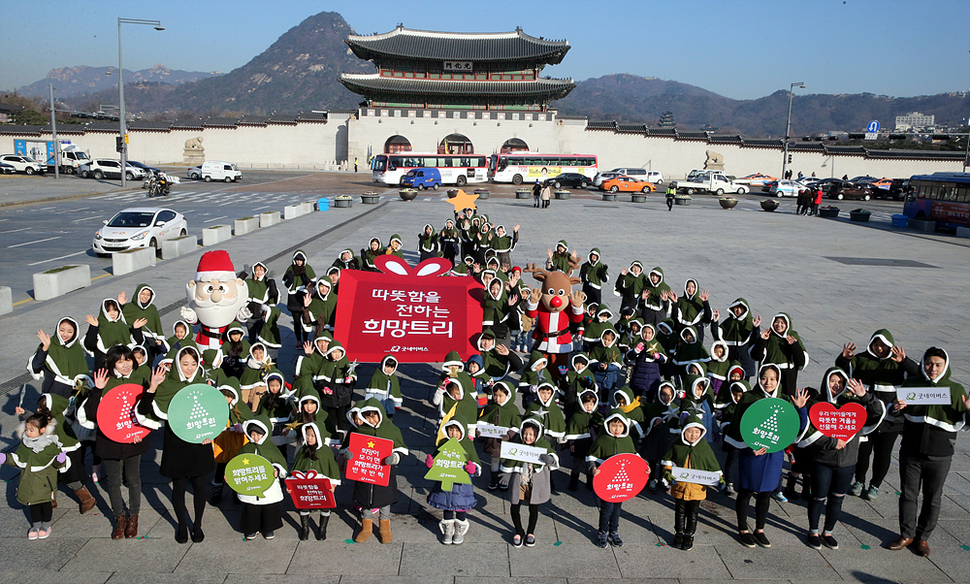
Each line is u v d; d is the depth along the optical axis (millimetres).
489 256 16734
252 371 8461
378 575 6176
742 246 26953
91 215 33750
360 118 74250
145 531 6793
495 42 76312
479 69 75500
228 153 76875
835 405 6762
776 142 75000
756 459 6645
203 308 9633
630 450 6598
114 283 17422
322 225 29750
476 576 6199
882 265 23594
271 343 10461
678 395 8562
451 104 75750
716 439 9422
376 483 6484
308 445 6527
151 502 7395
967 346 13883
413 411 10062
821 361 12641
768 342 9211
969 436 9461
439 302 10758
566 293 10445
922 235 33031
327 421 8289
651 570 6371
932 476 6566
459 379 8109
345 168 75938
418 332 10383
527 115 75062
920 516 6730
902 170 73000
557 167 64562
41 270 19656
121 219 22688
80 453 7129
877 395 7906
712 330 10398
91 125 72812
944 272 22516
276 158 77688
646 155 76750
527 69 75500
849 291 18953
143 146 74625
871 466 8781
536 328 10750
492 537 6891
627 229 31125
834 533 7094
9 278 18328
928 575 6367
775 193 58125
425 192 54250
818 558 6625
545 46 73625
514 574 6246
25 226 29234
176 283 17484
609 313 10094
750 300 17438
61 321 8125
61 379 8094
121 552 6414
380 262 11516
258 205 40312
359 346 10195
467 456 6668
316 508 6594
